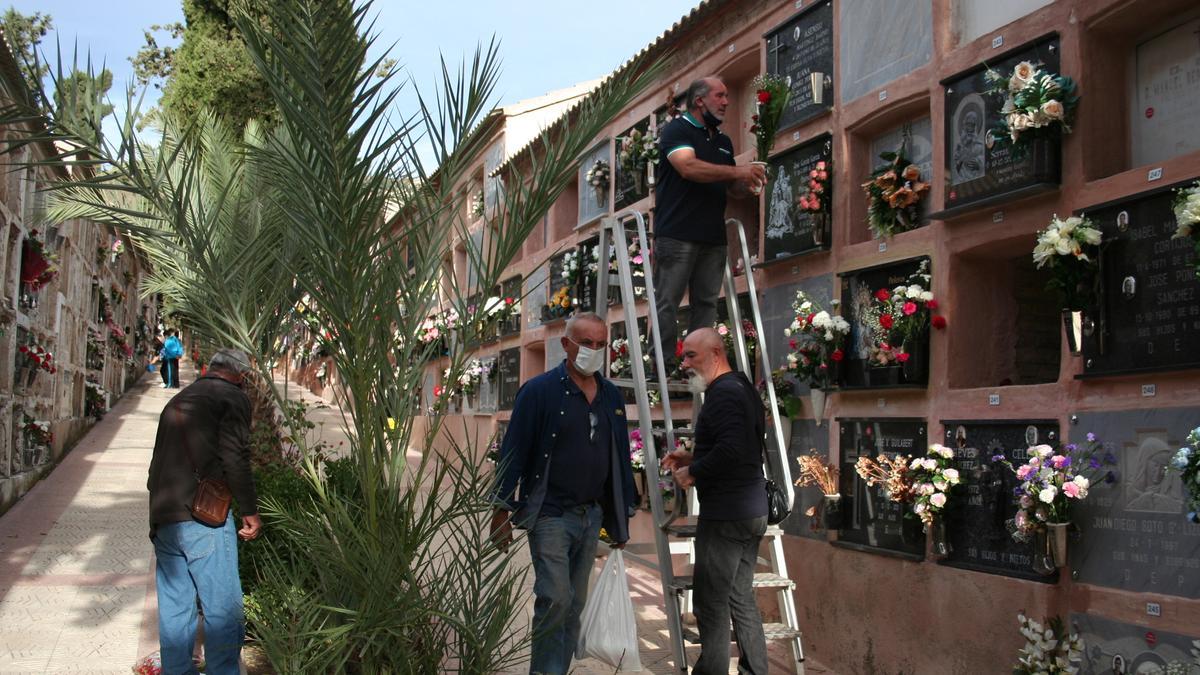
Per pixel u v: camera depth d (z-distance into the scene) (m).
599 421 4.73
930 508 5.01
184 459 4.46
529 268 14.08
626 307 5.59
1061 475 4.27
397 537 3.50
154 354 34.12
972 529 4.99
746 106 8.38
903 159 5.89
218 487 4.50
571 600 4.57
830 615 6.11
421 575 3.61
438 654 3.69
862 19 6.34
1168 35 4.53
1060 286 4.43
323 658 3.38
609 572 5.00
